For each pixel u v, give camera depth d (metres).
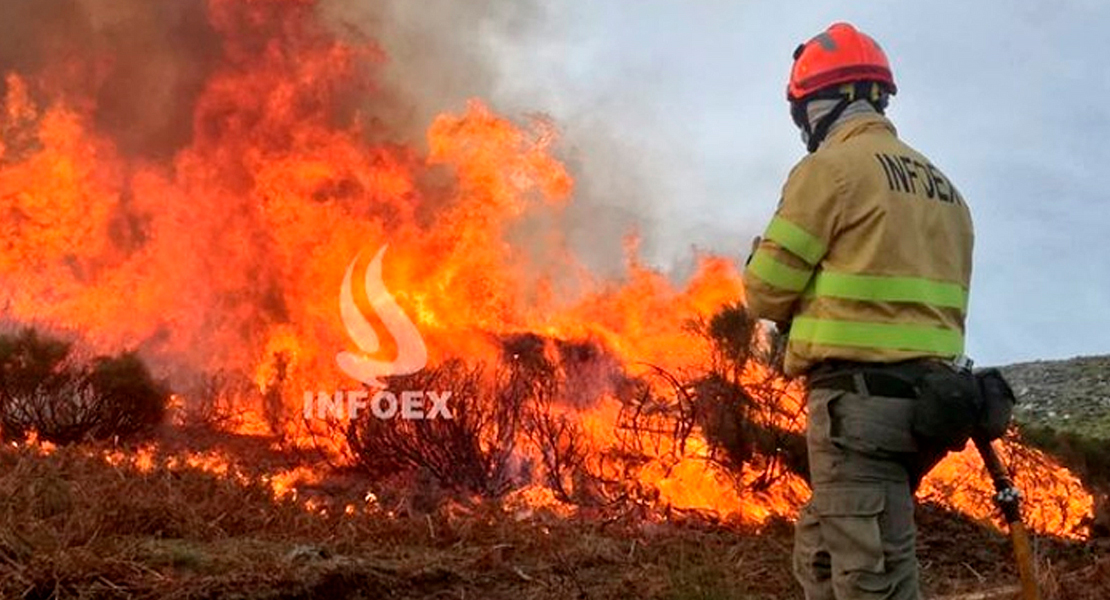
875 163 3.77
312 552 5.71
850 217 3.71
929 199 3.83
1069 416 15.55
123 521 5.85
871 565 3.64
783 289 3.76
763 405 8.06
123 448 8.79
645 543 6.52
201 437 9.69
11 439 9.04
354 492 7.92
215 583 5.02
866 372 3.66
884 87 4.01
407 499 7.60
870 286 3.68
